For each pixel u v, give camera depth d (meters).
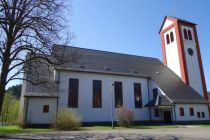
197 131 21.19
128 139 14.98
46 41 16.83
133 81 36.59
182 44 42.03
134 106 35.31
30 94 27.09
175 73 42.50
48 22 16.81
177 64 42.25
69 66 24.02
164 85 36.75
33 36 16.86
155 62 45.59
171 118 34.03
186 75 40.22
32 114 27.02
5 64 15.91
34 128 25.81
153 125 31.31
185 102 34.50
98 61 36.84
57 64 17.67
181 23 43.50
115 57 40.72
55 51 17.70
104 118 32.06
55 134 18.42
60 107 28.09
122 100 34.59
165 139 14.88
